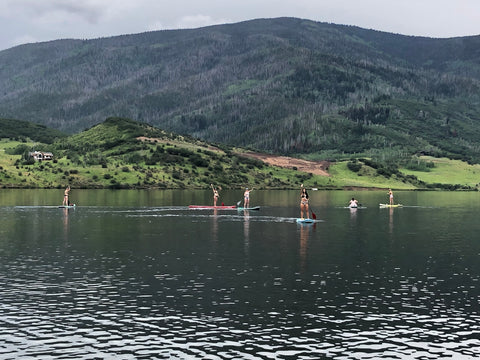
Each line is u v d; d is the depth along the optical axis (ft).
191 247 204.44
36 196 600.80
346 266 164.66
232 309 116.06
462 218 358.23
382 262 171.94
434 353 92.43
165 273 152.25
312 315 112.16
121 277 146.82
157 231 260.42
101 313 113.19
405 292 131.34
